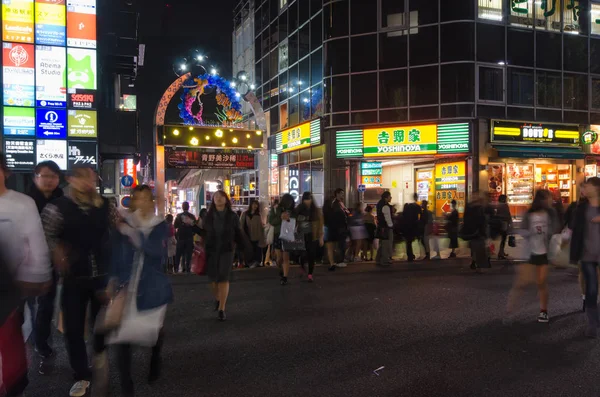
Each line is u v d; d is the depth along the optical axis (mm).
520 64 23219
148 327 3984
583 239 6109
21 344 3617
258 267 12688
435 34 22953
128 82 25625
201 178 32469
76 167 4410
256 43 34844
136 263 4066
